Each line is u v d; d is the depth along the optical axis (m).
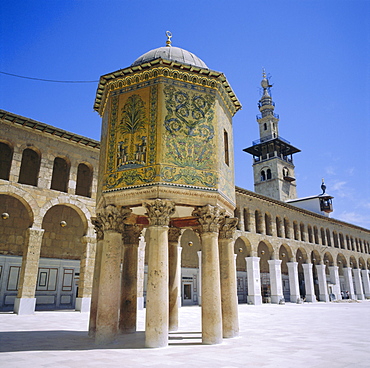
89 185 29.78
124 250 14.67
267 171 73.69
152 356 8.73
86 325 17.25
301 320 20.83
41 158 27.08
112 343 10.70
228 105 14.28
